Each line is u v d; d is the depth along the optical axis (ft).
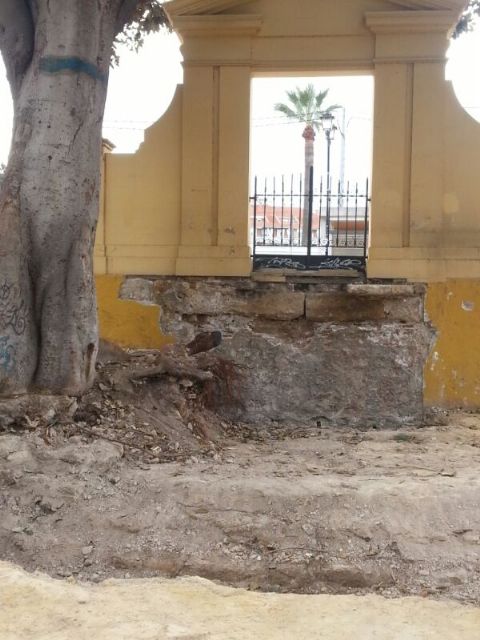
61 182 21.70
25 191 21.59
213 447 23.06
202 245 30.04
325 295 28.73
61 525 16.74
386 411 28.53
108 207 30.68
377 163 29.45
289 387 28.89
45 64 21.91
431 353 28.96
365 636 12.59
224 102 29.86
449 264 28.96
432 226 29.25
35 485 17.60
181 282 29.84
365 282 29.32
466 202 29.17
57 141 21.72
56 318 21.68
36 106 21.90
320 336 28.86
